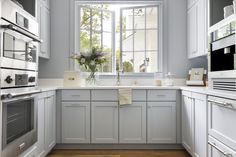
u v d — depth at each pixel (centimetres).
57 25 379
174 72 378
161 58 383
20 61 188
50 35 378
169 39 379
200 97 239
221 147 186
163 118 325
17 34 181
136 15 397
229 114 174
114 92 324
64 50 380
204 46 297
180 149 329
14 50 176
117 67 387
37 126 236
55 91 321
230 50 184
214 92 197
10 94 160
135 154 305
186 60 377
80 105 325
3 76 159
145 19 395
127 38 400
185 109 302
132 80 380
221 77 200
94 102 324
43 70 379
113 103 324
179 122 324
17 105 183
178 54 378
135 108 325
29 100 209
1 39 155
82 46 395
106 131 324
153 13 393
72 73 341
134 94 325
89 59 360
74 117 325
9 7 168
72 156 297
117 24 402
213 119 206
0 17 154
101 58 361
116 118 324
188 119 287
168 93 326
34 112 220
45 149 274
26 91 195
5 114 160
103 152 314
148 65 394
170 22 379
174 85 374
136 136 324
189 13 362
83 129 324
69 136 324
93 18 397
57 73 379
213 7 234
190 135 278
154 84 376
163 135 324
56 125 324
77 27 388
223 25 197
